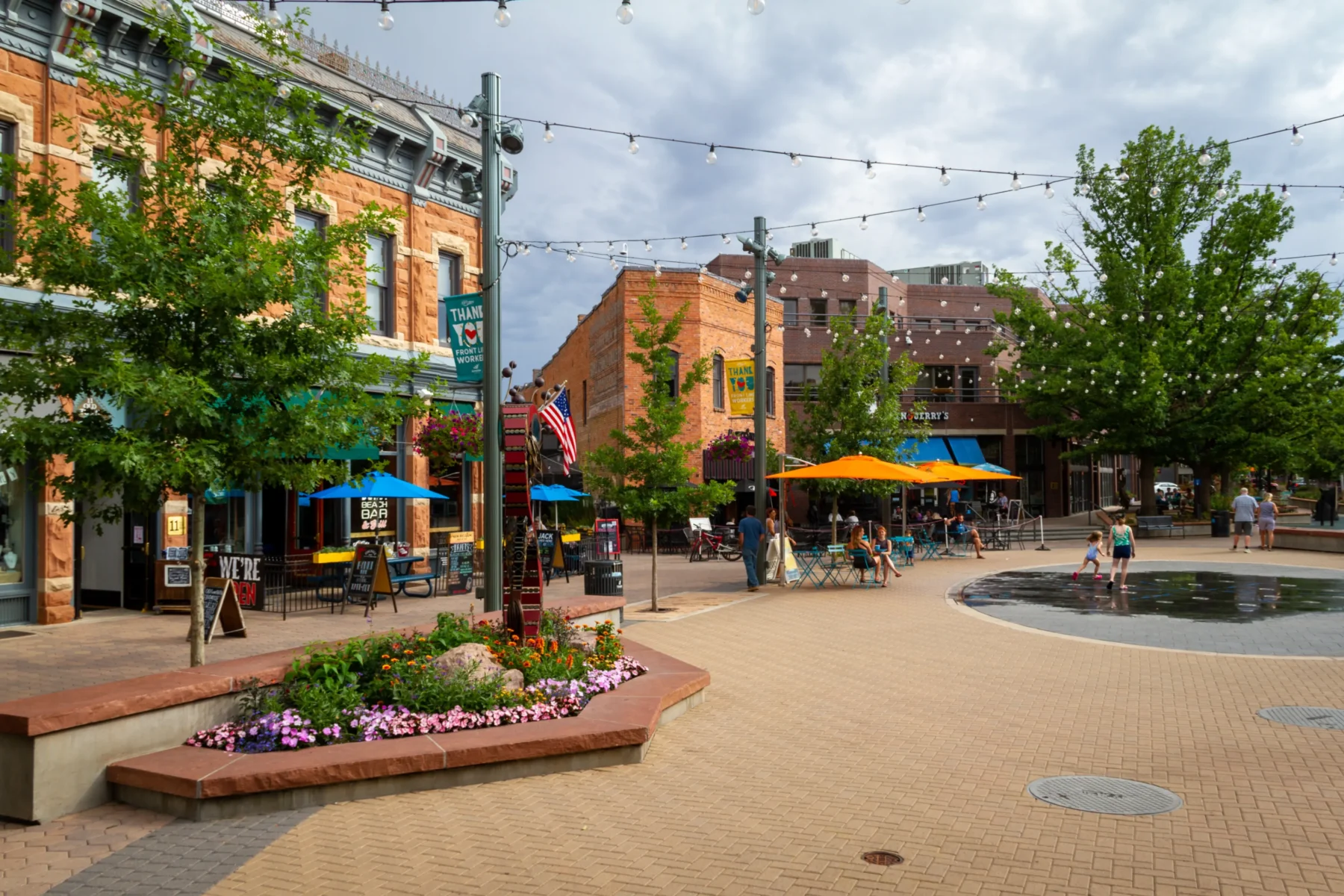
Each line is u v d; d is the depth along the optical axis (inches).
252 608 584.7
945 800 243.6
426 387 741.3
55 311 310.7
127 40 561.6
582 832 223.1
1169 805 236.5
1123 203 1470.2
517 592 358.6
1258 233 1376.7
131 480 301.1
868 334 1016.9
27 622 530.0
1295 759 275.7
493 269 477.7
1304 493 2084.2
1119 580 786.2
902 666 430.0
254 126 331.3
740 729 321.4
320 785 245.4
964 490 1669.5
